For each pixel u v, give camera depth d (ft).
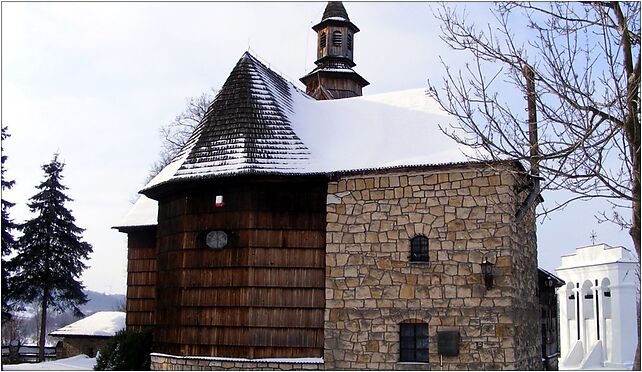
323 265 52.34
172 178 54.29
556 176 28.35
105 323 99.40
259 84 60.03
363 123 59.62
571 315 128.26
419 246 50.78
